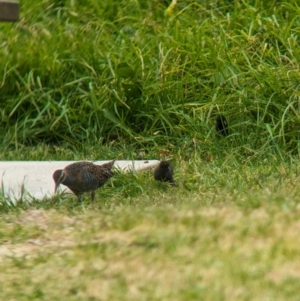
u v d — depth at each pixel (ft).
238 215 98.12
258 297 76.69
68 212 111.14
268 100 144.15
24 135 155.94
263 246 88.33
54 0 184.03
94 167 118.83
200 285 80.38
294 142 139.54
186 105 148.97
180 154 140.67
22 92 159.84
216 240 90.89
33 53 165.78
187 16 168.96
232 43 159.12
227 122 143.64
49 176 132.26
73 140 153.28
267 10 167.53
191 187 122.31
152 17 172.96
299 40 158.30
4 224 107.04
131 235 95.30
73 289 82.99
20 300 82.28
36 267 89.86
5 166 137.59
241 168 129.08
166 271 84.38
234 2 173.68
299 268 83.15
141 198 116.67
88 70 160.25
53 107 156.35
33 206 116.16
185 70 155.33
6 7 102.17
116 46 164.76
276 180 118.01
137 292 80.38
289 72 147.02
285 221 95.14
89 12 178.70
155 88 152.46
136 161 138.72
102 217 103.60
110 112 152.05
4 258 93.76
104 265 87.56
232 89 148.05
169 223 97.71
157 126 150.10
